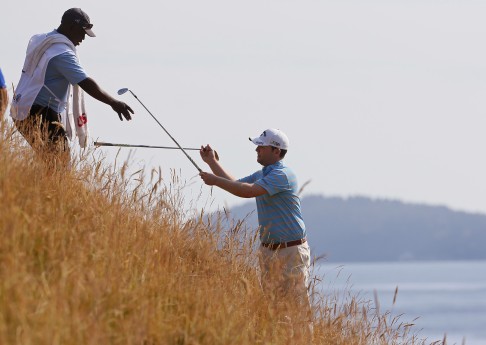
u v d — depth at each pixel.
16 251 20.75
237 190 28.05
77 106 28.98
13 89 27.95
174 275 24.27
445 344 28.23
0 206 21.92
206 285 24.59
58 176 25.47
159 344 21.09
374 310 28.09
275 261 27.45
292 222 28.52
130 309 21.45
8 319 18.81
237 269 26.88
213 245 27.44
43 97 28.09
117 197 25.86
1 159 24.20
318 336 26.78
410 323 28.25
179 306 22.94
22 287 19.41
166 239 25.81
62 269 20.67
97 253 22.38
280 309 25.77
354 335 27.66
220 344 22.19
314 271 28.31
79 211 24.69
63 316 19.03
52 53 27.95
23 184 23.98
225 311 23.52
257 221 28.95
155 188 26.52
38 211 23.19
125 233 24.45
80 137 29.00
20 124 27.83
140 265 23.84
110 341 20.06
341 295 28.09
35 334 18.27
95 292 20.23
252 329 24.19
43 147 26.30
